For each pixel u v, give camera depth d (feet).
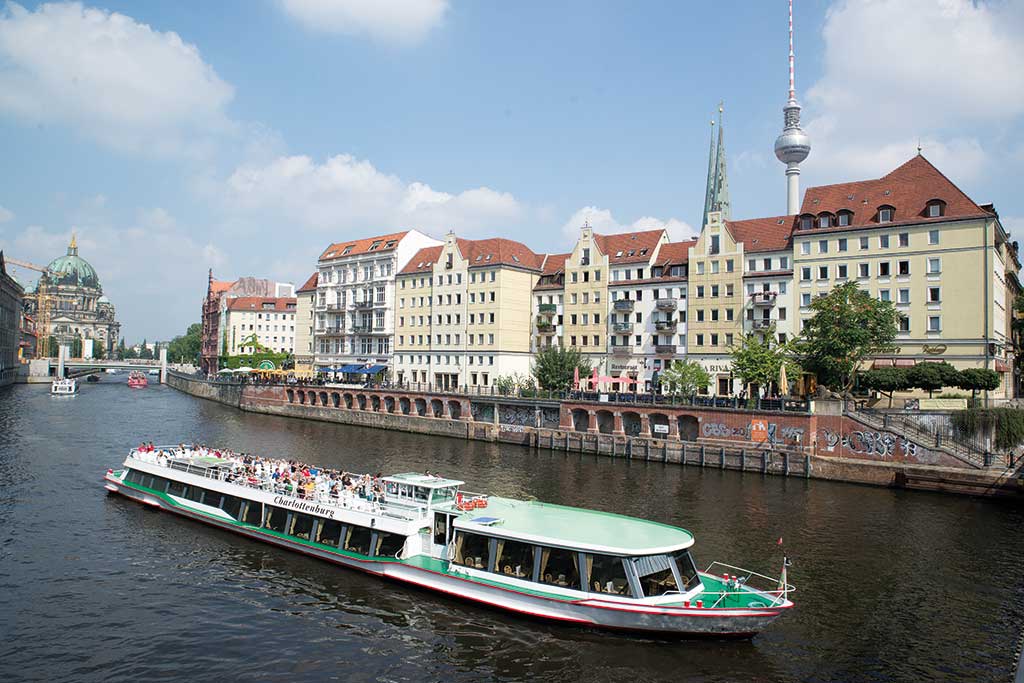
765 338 220.84
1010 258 253.24
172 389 509.76
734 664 67.87
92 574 91.20
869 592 87.81
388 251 346.74
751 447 180.55
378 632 74.59
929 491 150.41
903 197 218.59
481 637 73.31
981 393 192.75
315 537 98.94
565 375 247.09
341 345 372.99
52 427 239.09
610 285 277.03
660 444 193.26
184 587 87.10
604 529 82.12
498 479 162.40
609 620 73.26
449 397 258.16
